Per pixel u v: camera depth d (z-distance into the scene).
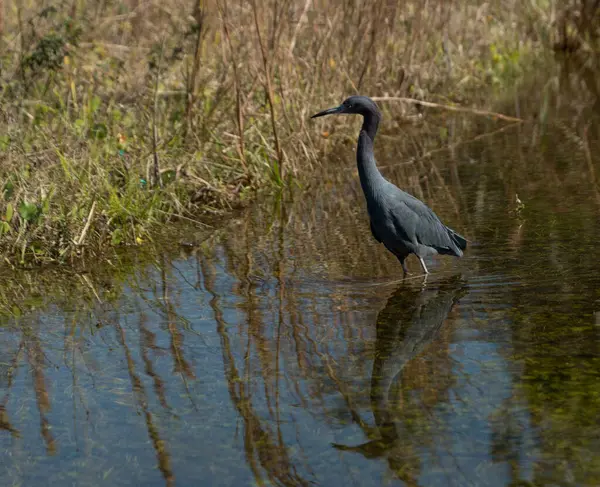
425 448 6.74
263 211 14.31
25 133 14.48
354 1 18.52
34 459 6.92
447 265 11.01
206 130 15.98
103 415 7.61
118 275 11.38
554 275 10.24
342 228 13.04
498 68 24.38
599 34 27.67
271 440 7.02
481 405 7.33
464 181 15.09
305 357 8.53
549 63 26.19
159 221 13.70
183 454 6.89
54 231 12.21
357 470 6.51
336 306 9.82
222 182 15.18
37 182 12.80
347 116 18.70
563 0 27.47
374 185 10.94
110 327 9.62
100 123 14.53
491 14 26.95
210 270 11.39
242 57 17.17
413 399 7.54
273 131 15.48
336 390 7.81
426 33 21.94
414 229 10.66
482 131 19.06
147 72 17.09
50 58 15.59
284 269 11.25
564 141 17.41
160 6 19.98
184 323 9.59
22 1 19.59
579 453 6.52
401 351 8.52
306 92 17.42
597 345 8.28
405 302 9.81
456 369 8.03
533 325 8.87
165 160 14.74
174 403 7.76
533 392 7.48
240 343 8.95
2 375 8.50
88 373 8.48
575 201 13.24
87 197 12.70
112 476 6.61
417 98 20.98
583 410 7.12
